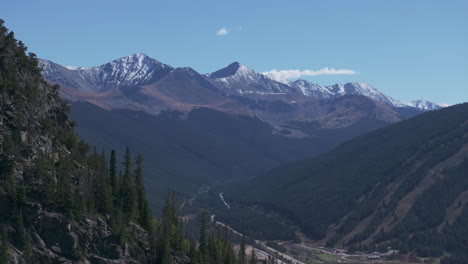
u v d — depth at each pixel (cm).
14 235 16638
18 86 19075
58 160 18950
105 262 18212
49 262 16962
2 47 19288
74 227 17825
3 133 17638
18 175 17462
